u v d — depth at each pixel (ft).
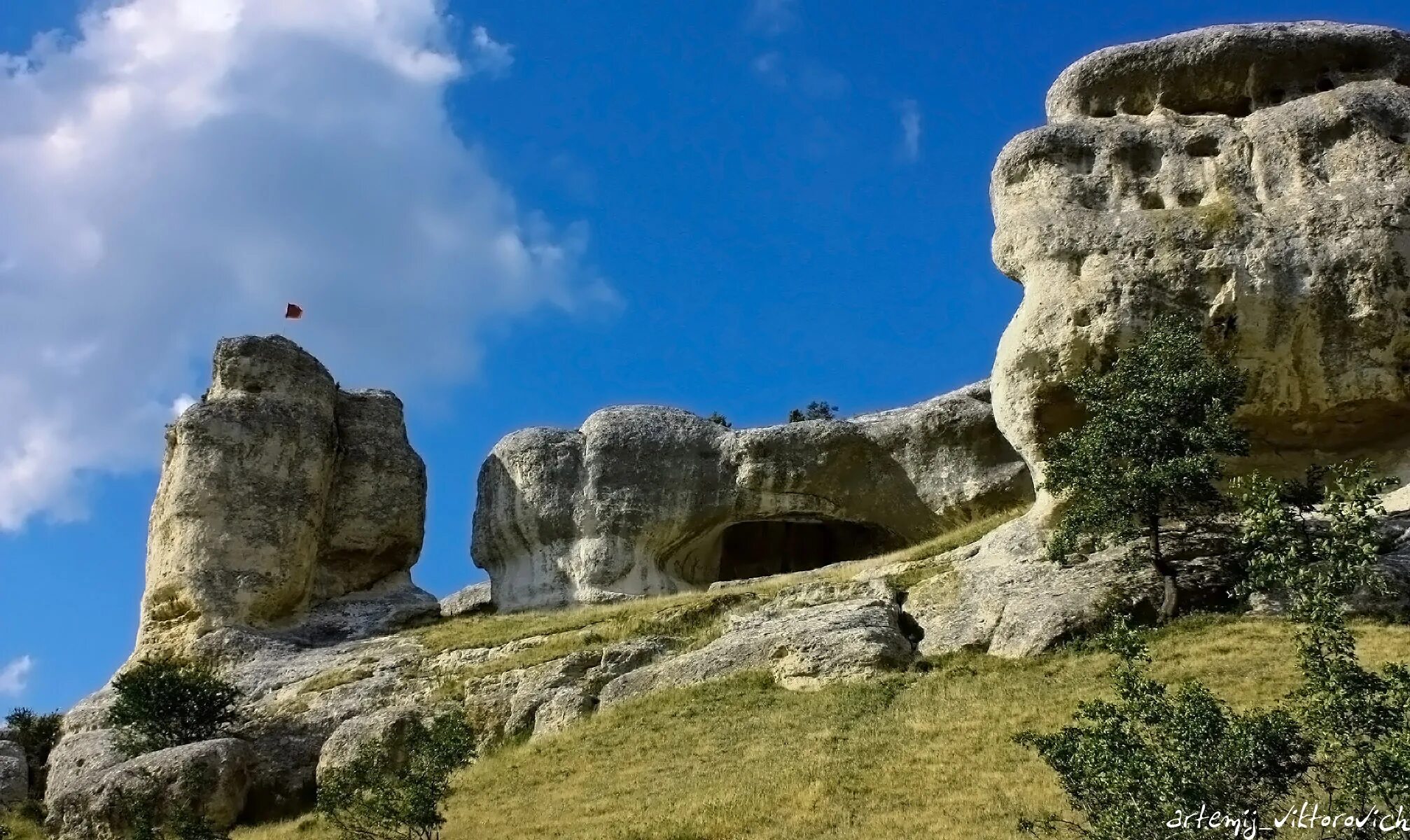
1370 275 104.73
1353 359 104.94
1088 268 109.91
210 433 146.51
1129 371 101.19
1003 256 116.16
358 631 141.59
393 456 158.30
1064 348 107.86
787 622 108.37
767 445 145.89
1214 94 122.42
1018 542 108.88
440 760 86.22
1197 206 112.06
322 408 154.20
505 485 151.74
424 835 84.74
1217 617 93.25
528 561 149.48
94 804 102.06
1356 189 108.27
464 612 148.36
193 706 117.70
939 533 143.95
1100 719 59.41
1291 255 106.42
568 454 149.89
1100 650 92.02
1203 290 107.04
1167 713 56.75
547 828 82.43
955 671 95.09
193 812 98.58
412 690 118.93
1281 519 64.59
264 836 96.12
